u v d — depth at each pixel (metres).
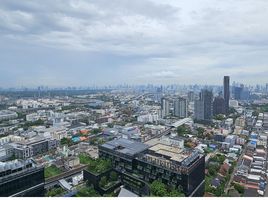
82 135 195.38
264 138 180.62
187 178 78.69
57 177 109.31
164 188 79.81
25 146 146.12
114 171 102.25
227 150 156.75
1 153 138.00
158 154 96.31
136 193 92.00
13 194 73.75
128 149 104.25
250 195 93.44
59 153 145.00
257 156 139.62
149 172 90.25
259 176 109.81
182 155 93.19
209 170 116.31
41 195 81.75
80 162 130.88
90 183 99.12
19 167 76.69
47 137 169.88
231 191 99.94
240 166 122.88
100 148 110.88
